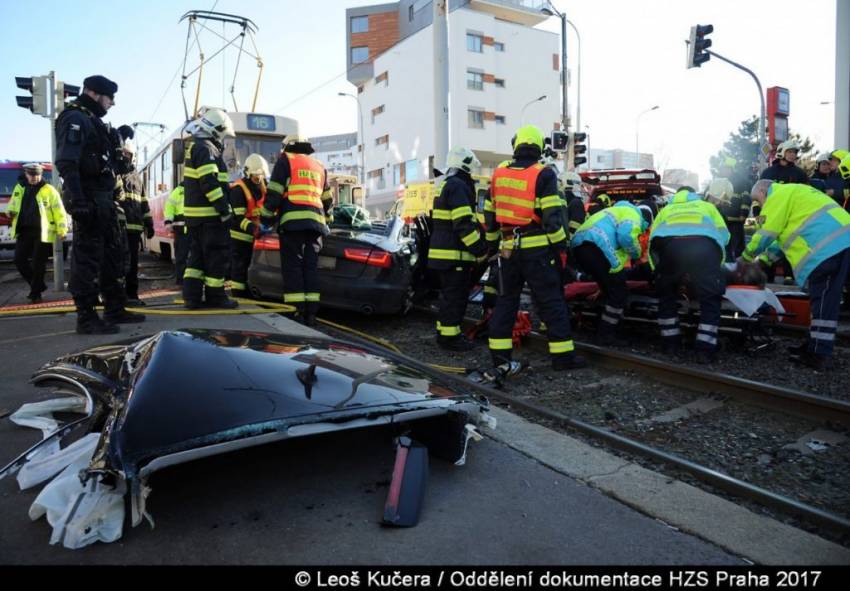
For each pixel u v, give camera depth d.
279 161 6.39
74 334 5.84
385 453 3.12
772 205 5.46
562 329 5.54
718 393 4.91
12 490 2.72
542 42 45.84
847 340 6.55
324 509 2.58
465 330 7.57
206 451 2.31
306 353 3.20
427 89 42.97
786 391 4.46
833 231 5.30
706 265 5.70
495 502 2.73
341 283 7.29
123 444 2.29
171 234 13.59
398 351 6.48
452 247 6.21
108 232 5.91
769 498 2.95
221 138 6.83
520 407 4.43
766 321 6.37
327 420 2.54
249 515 2.52
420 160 44.06
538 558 2.29
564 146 16.59
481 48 43.09
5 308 7.43
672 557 2.32
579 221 7.34
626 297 6.59
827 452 3.80
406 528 2.47
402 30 59.06
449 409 2.90
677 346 6.22
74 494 2.41
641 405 4.73
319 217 6.61
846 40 14.14
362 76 50.69
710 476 3.21
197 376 2.62
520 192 5.19
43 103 9.78
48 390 4.17
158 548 2.28
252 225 7.99
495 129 43.94
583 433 3.96
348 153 75.31
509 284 5.27
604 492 2.86
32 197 8.58
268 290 7.96
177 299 8.66
